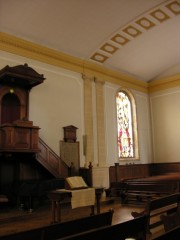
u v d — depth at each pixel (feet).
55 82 36.68
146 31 38.50
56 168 31.48
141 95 51.52
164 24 37.52
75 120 38.27
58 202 20.30
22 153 28.22
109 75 45.09
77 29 34.91
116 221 21.80
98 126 41.37
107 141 42.57
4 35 31.73
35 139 28.68
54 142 35.12
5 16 29.68
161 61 47.50
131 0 31.83
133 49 42.24
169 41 41.91
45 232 9.86
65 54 38.17
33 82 31.19
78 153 37.63
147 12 34.47
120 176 43.32
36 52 34.91
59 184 28.45
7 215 23.32
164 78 50.90
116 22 35.47
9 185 29.48
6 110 31.48
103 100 43.11
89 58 40.91
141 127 50.03
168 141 49.60
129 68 46.70
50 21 32.30
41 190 26.40
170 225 14.15
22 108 32.19
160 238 8.07
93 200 22.30
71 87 38.65
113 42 39.40
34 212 24.73
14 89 31.63
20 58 33.22
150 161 50.52
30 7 29.48
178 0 32.55
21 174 30.53
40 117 34.17
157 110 51.70
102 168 38.78
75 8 31.40
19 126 27.45
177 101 49.19
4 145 26.55
